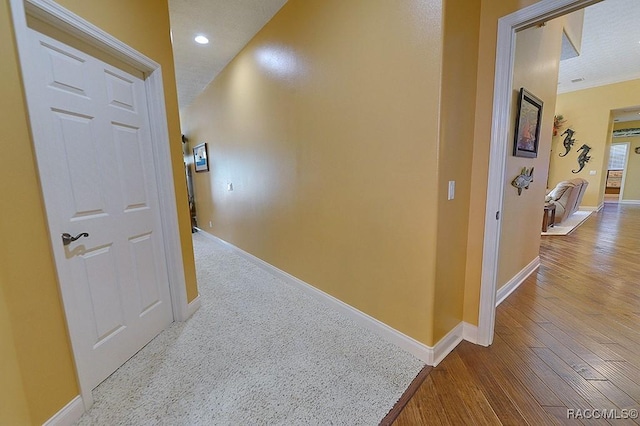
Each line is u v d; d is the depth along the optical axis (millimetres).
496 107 1640
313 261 2572
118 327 1694
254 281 3086
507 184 2297
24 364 1135
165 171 2045
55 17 1252
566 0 1324
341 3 1907
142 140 1907
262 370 1653
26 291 1143
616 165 10750
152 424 1301
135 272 1841
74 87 1420
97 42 1486
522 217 2676
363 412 1347
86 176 1488
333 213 2244
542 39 2479
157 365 1713
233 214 4141
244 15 2588
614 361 1650
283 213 2918
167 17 2064
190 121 5387
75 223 1423
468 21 1566
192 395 1470
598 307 2295
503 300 2432
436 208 1542
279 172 2881
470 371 1608
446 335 1787
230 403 1413
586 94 6719
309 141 2396
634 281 2795
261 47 2863
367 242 1980
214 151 4488
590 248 3924
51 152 1290
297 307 2445
